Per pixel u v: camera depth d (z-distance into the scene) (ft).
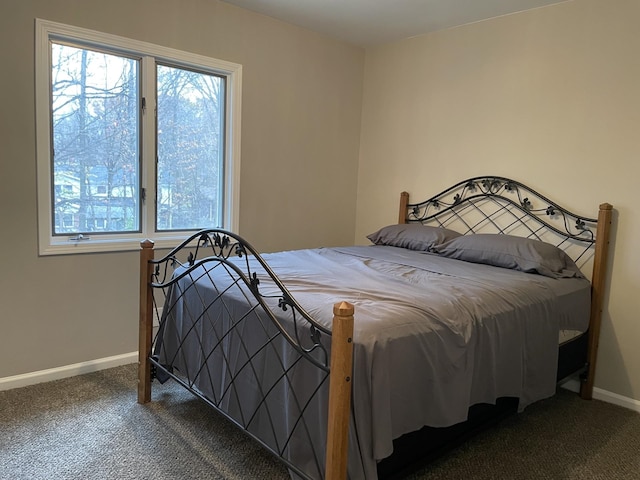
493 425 7.39
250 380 6.17
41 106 8.20
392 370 5.03
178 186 10.37
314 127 12.30
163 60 9.68
